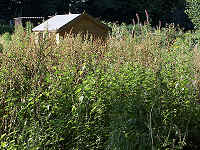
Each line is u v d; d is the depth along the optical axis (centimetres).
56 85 472
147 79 555
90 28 1198
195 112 532
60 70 525
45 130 416
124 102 504
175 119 521
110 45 709
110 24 2156
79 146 438
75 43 712
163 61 601
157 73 546
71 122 435
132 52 697
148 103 520
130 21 4644
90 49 679
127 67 591
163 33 774
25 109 442
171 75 568
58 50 659
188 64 602
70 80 493
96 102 468
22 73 507
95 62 588
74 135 446
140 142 453
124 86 528
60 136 428
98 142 458
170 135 496
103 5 4612
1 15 4888
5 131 422
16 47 588
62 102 465
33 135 401
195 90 548
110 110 486
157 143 462
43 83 484
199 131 518
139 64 621
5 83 470
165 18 4547
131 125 467
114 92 503
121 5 4566
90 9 4744
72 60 586
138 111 505
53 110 445
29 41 658
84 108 464
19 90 477
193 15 2336
